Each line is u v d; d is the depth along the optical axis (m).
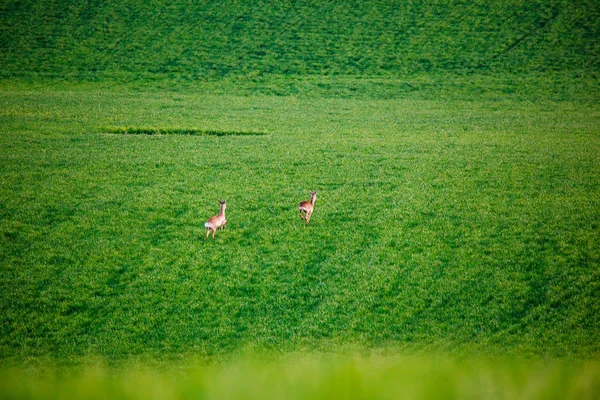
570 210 104.12
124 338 70.56
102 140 154.38
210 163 134.25
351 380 40.97
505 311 74.88
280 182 121.50
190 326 73.31
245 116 187.88
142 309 77.00
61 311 76.00
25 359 65.69
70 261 88.50
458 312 75.12
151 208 107.69
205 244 94.56
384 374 42.66
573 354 64.44
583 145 150.38
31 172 125.44
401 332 71.12
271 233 98.12
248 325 73.44
